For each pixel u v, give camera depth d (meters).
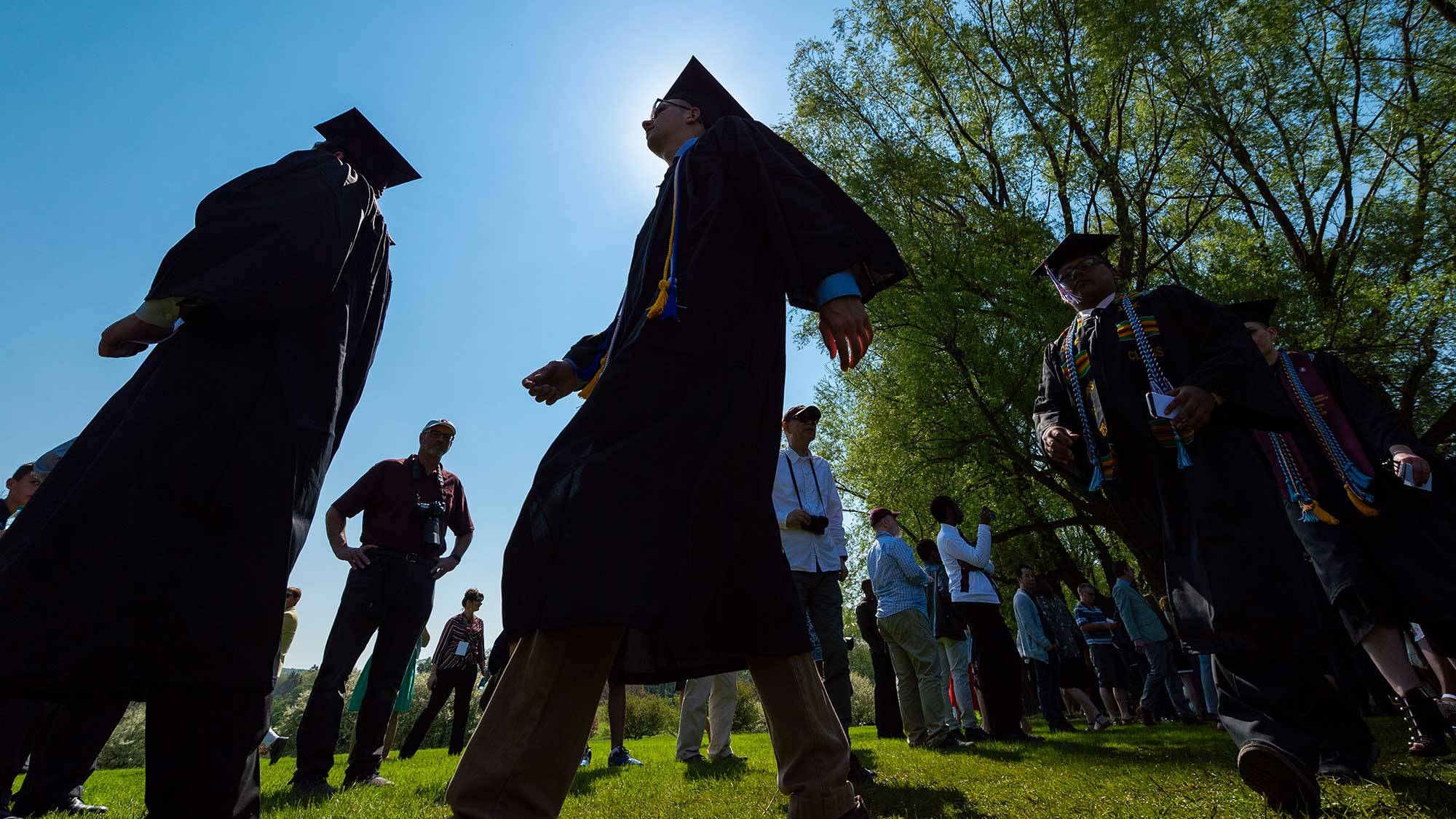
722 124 1.86
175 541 1.48
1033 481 15.84
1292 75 13.68
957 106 17.92
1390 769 2.69
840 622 4.28
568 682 1.34
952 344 14.39
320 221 1.80
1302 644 2.10
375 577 4.32
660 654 1.52
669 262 1.62
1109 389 2.57
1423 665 5.09
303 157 1.97
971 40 16.64
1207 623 2.22
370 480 4.52
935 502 6.41
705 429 1.46
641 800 3.12
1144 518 2.62
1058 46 15.77
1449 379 13.18
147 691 1.43
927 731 4.96
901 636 5.11
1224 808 2.16
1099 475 2.62
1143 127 15.70
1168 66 14.16
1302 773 2.00
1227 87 13.73
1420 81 13.17
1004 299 14.39
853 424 19.27
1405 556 3.11
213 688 1.45
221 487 1.55
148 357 1.72
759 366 1.60
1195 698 8.99
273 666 1.54
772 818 2.52
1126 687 9.58
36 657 1.35
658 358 1.51
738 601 1.43
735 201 1.73
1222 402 2.30
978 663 6.02
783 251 1.62
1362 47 13.91
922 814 2.54
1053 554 19.12
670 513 1.36
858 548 19.80
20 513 1.54
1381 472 3.22
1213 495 2.24
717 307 1.58
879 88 17.83
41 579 1.39
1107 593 22.80
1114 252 15.75
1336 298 13.16
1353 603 3.16
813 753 1.54
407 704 7.70
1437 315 11.45
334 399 1.81
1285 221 14.57
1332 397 3.44
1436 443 13.07
